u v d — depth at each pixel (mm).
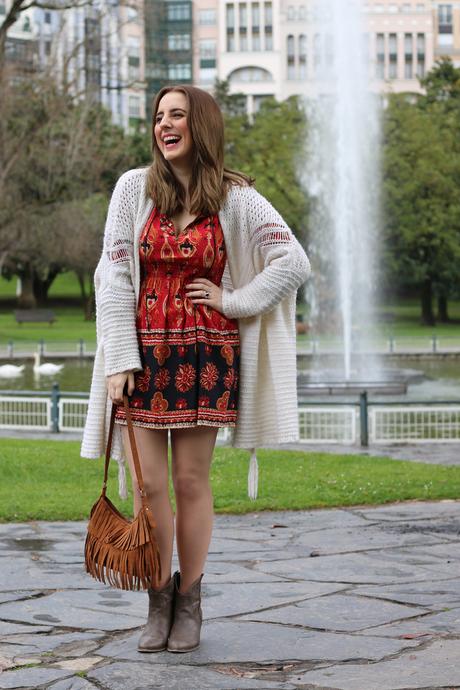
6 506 9531
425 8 122688
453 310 82875
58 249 52812
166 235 4730
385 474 11992
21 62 48375
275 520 9016
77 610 5664
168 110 4754
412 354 41469
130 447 4812
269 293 4750
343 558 7055
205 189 4734
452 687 4285
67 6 41781
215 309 4777
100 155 50938
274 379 4836
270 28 125688
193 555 4887
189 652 4820
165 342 4719
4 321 67562
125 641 5043
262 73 126500
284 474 11867
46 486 11008
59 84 46250
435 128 64250
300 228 58031
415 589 6051
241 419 4863
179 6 124500
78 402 18734
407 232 60156
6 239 47469
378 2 122312
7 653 4863
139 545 4578
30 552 7395
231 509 9555
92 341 47469
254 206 4871
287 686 4324
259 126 69125
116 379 4703
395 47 123188
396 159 60250
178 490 4875
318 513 9430
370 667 4570
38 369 34969
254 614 5516
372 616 5434
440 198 61594
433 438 17203
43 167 47781
